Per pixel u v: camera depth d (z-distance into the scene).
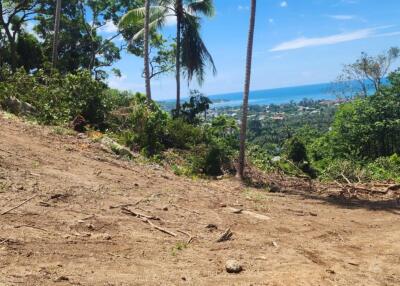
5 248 5.56
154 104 18.61
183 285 5.38
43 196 7.59
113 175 10.16
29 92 15.25
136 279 5.36
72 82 15.45
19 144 10.67
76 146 12.08
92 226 6.80
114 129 15.77
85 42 29.75
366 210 11.10
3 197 7.14
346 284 6.04
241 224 8.41
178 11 21.56
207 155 14.27
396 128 23.20
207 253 6.64
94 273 5.35
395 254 7.52
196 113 22.28
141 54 31.03
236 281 5.70
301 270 6.37
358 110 24.47
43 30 29.05
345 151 23.95
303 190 13.61
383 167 18.14
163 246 6.66
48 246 5.88
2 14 25.56
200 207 9.13
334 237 8.35
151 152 14.76
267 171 15.56
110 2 29.42
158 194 9.42
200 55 22.06
